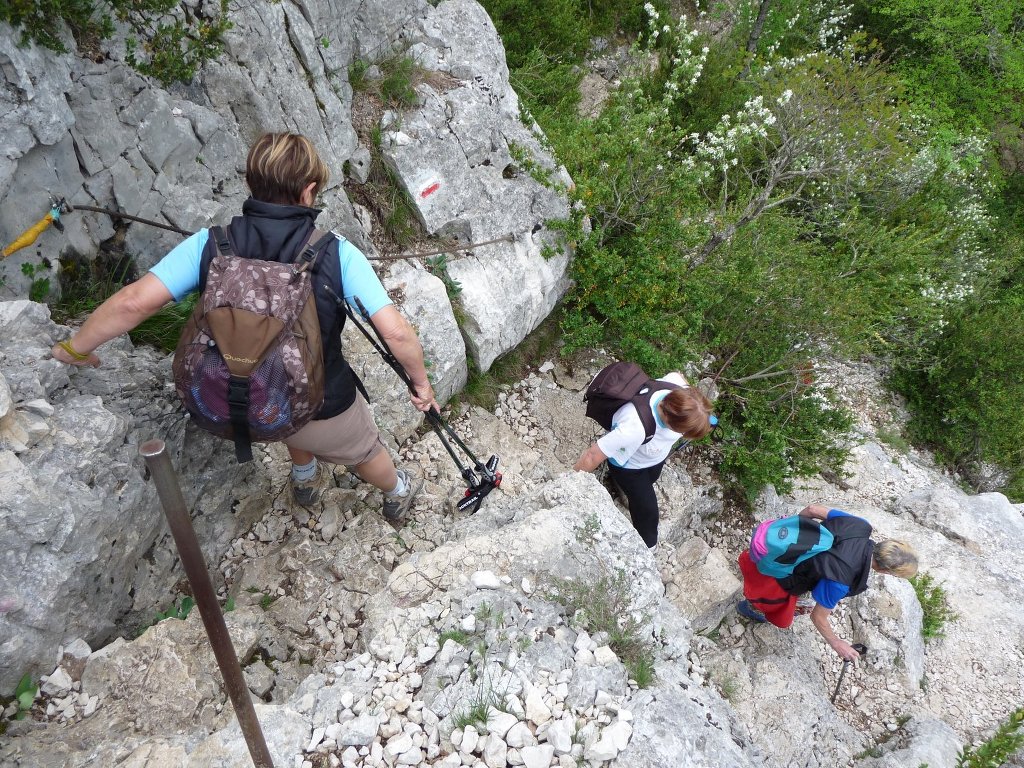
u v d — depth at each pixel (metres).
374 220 4.23
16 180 2.49
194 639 2.46
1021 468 8.36
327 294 2.00
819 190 7.43
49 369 2.37
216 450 3.04
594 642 2.60
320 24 3.92
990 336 8.24
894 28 12.49
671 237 5.08
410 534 3.24
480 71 4.91
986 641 5.10
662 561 4.34
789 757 3.78
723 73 8.04
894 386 8.82
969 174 10.59
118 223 2.92
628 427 3.47
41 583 2.11
